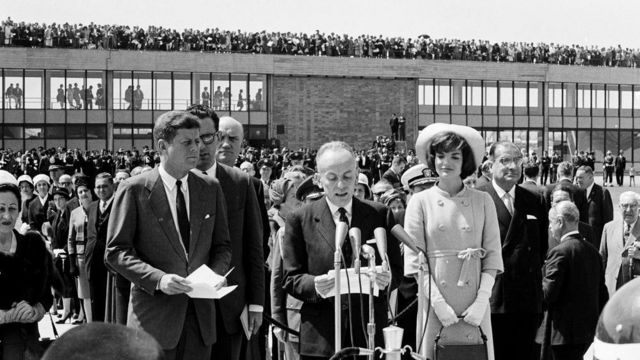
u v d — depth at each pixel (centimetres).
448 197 668
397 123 5250
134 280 559
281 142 5331
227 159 781
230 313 659
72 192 1789
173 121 578
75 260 1249
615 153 5997
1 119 4869
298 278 603
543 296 811
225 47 5250
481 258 663
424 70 5556
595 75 5906
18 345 669
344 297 598
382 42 5538
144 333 234
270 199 1112
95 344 223
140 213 577
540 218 837
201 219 589
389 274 558
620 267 948
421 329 618
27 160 3853
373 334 505
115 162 3991
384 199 990
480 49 5747
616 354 308
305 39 5431
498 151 826
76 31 4997
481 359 627
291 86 5353
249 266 679
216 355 661
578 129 5919
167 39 5134
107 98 4997
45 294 685
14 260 668
